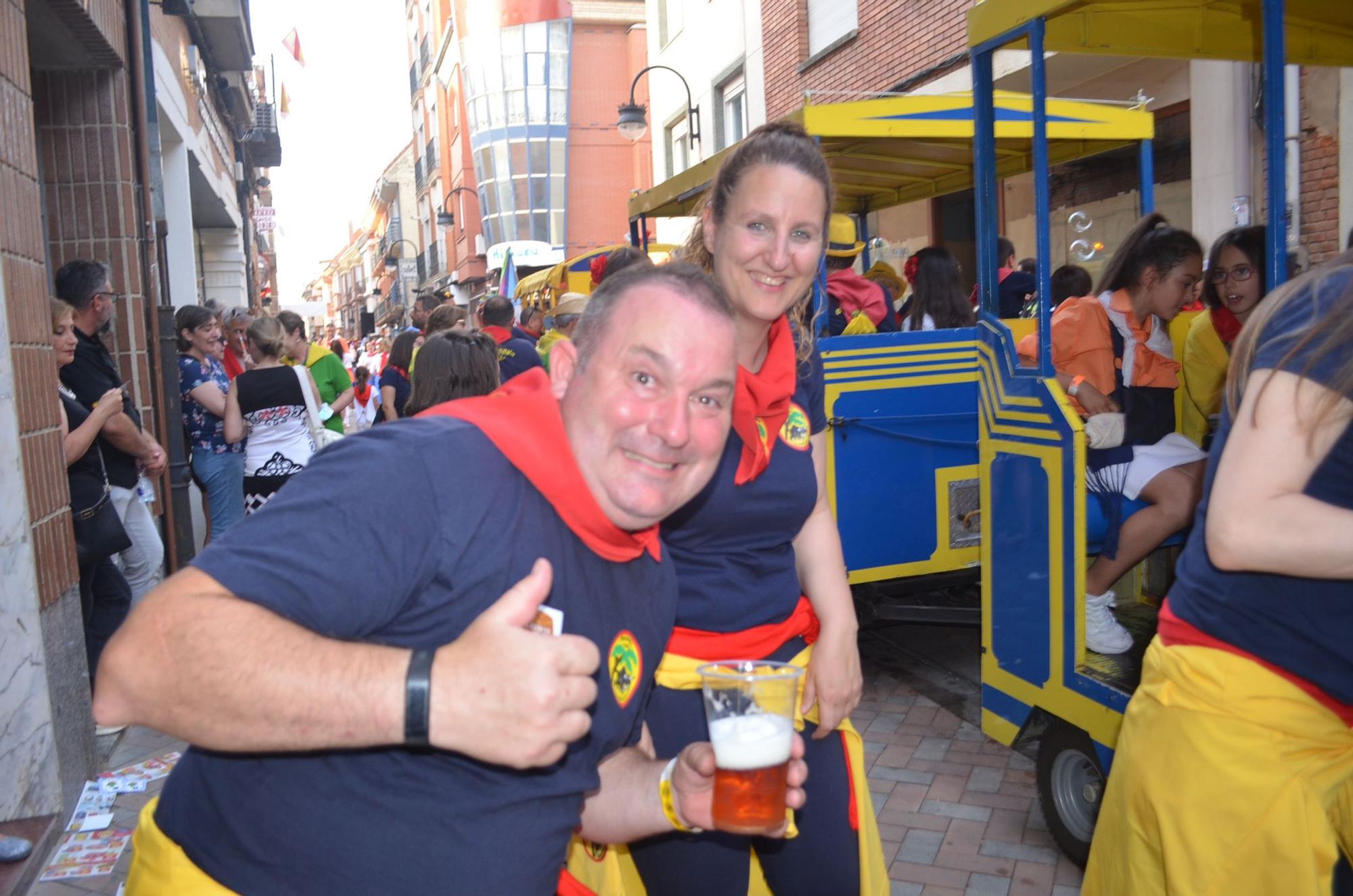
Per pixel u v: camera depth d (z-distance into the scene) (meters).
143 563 5.18
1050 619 3.44
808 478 2.25
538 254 29.38
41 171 6.32
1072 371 3.77
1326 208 6.42
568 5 24.27
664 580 1.73
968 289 10.28
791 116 4.90
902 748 4.47
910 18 11.12
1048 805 3.51
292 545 1.23
